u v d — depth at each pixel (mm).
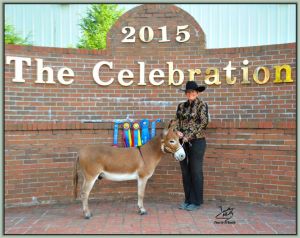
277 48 6531
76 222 5363
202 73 7008
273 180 6375
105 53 7027
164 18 7109
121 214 5832
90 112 6938
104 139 6883
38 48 6648
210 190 6832
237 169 6648
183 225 5234
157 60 7105
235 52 6840
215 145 6797
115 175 5609
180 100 7016
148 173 5715
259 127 6441
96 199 6840
